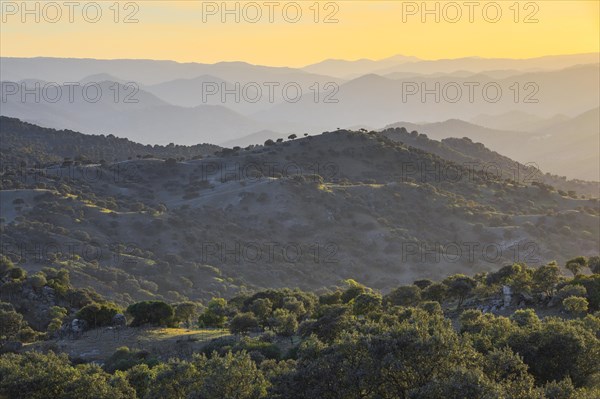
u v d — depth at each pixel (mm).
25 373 71688
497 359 52000
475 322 76562
